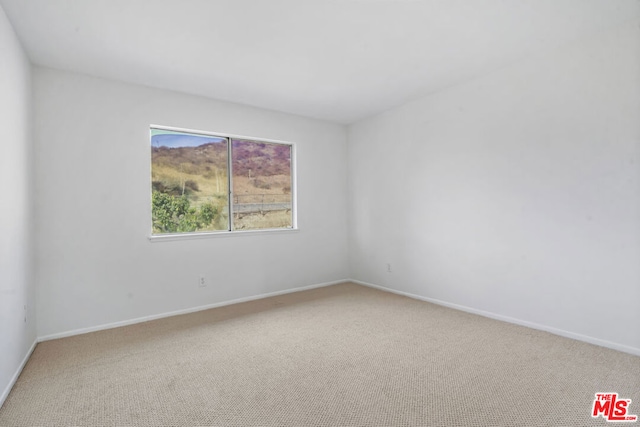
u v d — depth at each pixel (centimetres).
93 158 314
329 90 369
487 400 192
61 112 300
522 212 308
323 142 484
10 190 220
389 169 443
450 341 278
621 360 237
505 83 318
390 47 276
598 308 263
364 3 216
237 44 266
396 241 436
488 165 334
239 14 225
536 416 177
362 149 483
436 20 237
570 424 171
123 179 329
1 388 194
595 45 261
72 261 304
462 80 348
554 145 286
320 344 275
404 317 341
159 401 195
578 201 272
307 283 467
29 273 266
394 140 435
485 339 280
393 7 221
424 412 182
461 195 359
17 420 179
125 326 324
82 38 251
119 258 327
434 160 386
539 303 299
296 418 178
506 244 321
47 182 293
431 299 395
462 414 180
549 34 260
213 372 229
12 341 216
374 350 262
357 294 435
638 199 242
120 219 327
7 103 217
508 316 322
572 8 225
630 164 246
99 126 318
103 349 269
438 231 384
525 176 306
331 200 493
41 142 291
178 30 244
